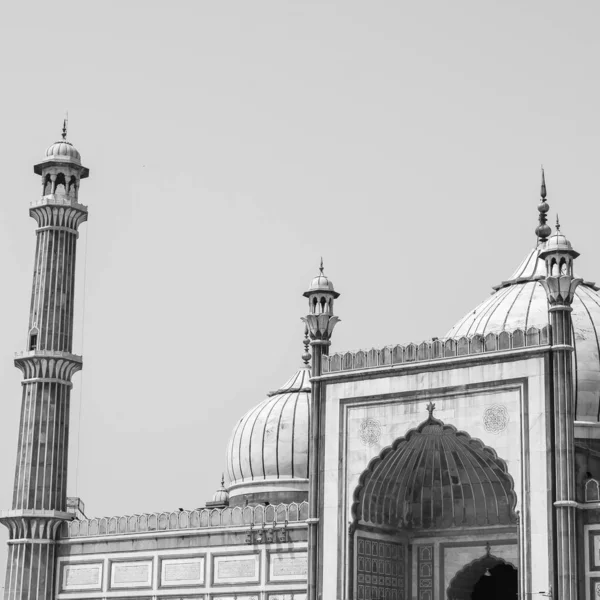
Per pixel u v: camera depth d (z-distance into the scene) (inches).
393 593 1327.5
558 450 1163.9
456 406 1241.4
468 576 1327.5
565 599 1127.0
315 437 1330.0
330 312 1370.6
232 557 1393.9
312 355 1358.3
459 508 1331.2
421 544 1349.7
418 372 1274.6
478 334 1262.3
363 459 1290.6
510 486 1267.2
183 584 1425.9
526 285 1450.5
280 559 1353.3
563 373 1178.6
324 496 1309.1
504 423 1205.1
